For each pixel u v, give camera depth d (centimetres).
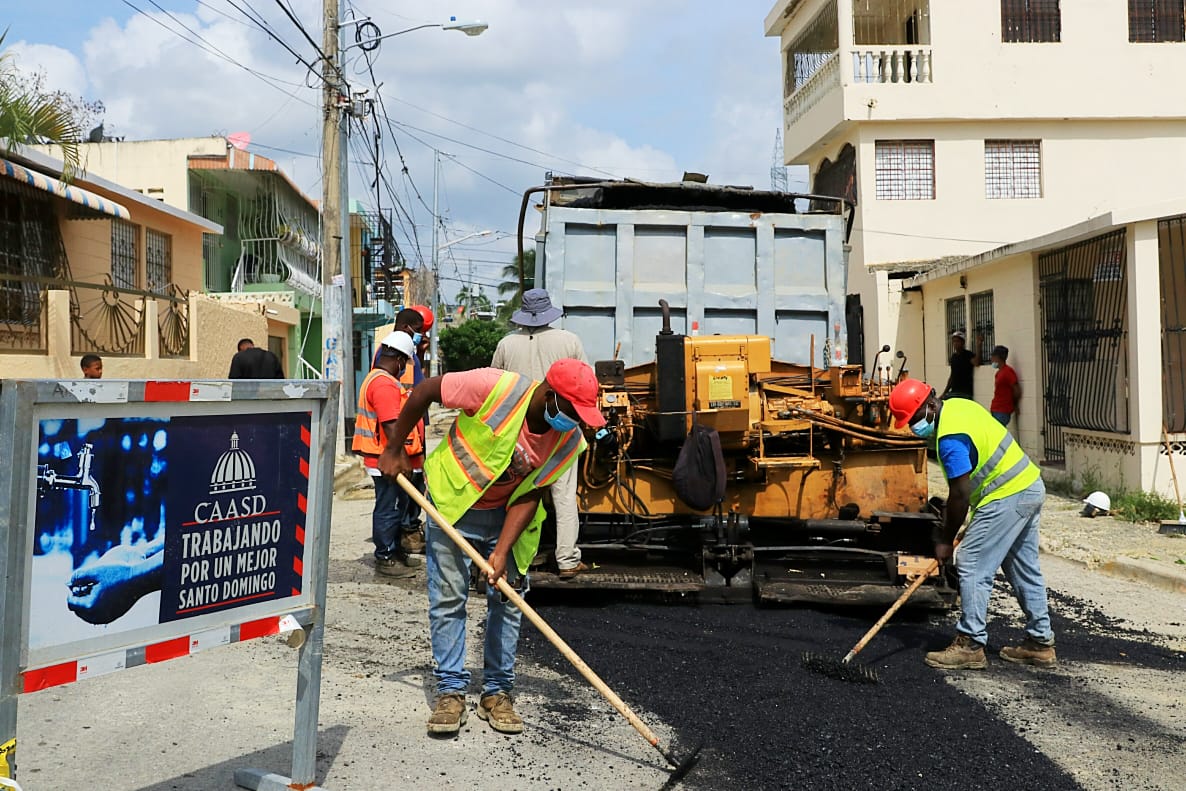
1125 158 1894
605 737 405
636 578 607
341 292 1560
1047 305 1230
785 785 363
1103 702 459
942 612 612
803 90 2098
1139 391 1009
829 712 435
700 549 629
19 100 981
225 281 2427
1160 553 797
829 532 664
